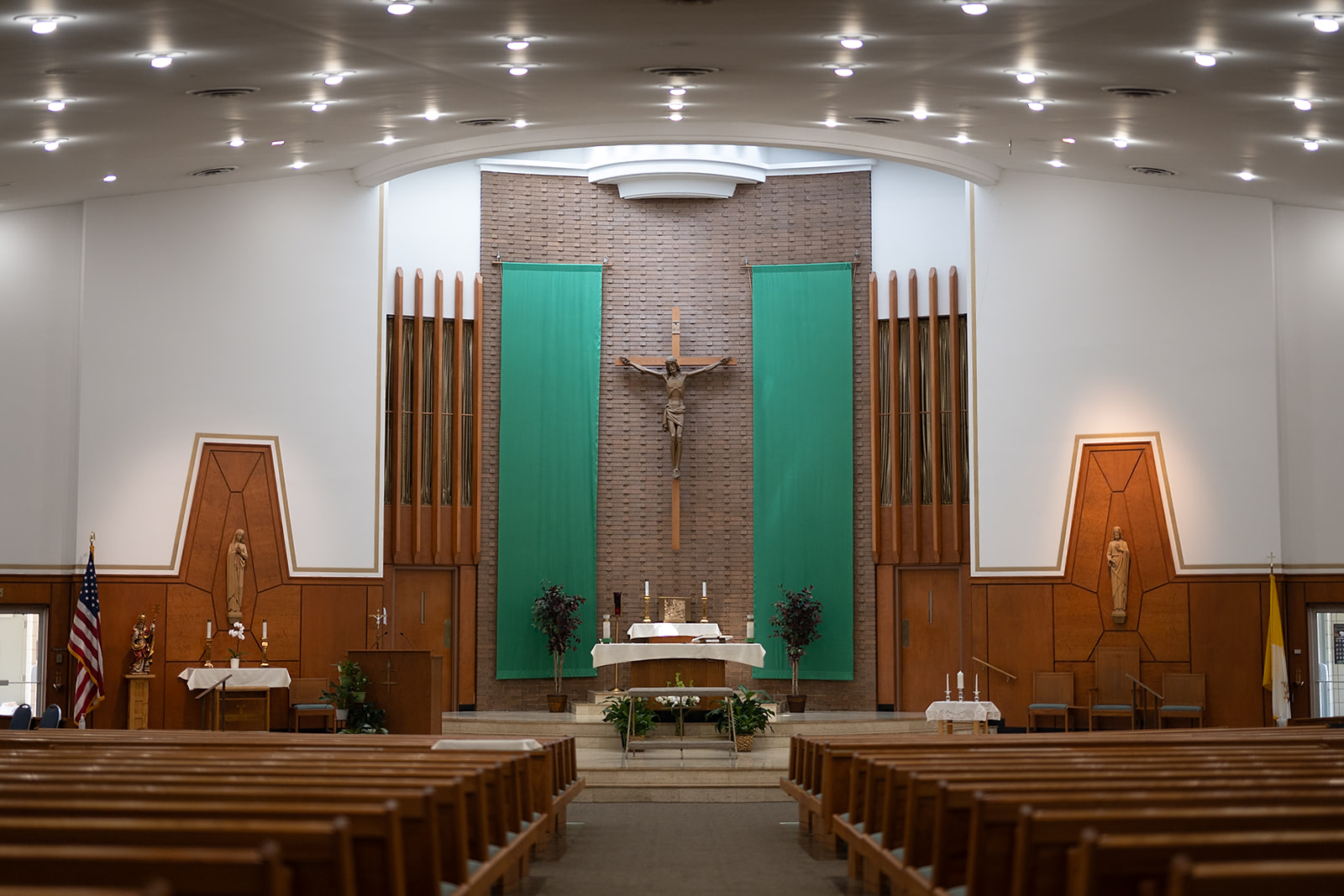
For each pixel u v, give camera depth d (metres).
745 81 15.01
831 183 21.39
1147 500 18.45
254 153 17.36
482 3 11.50
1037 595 18.95
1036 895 4.43
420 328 20.66
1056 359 19.17
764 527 21.03
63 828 3.98
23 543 17.64
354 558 19.47
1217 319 18.28
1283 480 17.97
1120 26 11.68
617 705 16.11
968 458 20.12
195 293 18.73
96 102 13.63
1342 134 14.49
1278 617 17.39
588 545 21.12
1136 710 18.05
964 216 20.44
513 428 21.08
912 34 12.56
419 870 5.12
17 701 17.50
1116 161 17.56
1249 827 4.46
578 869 8.80
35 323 18.03
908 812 6.20
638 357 21.34
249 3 11.05
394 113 16.30
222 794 5.08
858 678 20.52
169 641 18.06
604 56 13.72
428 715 16.55
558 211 21.64
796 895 7.77
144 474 18.16
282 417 19.17
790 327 21.30
